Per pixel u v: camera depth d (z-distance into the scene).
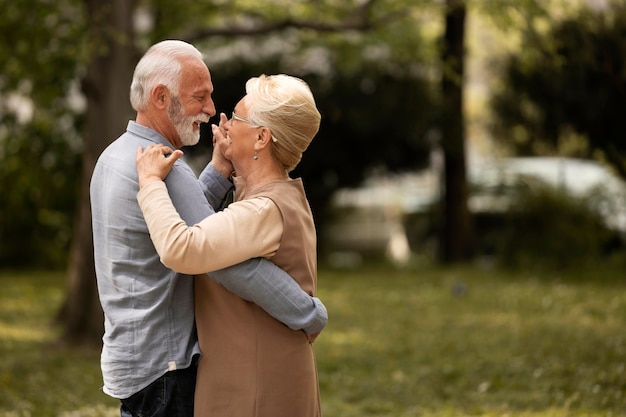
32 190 16.67
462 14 16.48
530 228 15.23
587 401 6.96
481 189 17.30
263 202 3.58
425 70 17.22
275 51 17.25
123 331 3.64
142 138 3.74
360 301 12.91
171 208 3.50
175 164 3.67
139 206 3.62
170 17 11.99
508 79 16.02
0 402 7.35
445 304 12.40
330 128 17.20
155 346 3.62
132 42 10.01
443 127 16.97
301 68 17.16
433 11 13.18
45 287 14.68
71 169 16.55
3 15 10.83
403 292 13.57
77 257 10.12
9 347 9.84
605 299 11.79
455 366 8.54
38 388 7.83
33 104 14.16
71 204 17.09
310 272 3.69
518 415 6.78
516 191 15.50
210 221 3.50
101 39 9.76
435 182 20.19
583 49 13.56
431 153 18.02
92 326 10.00
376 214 20.34
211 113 3.82
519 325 10.43
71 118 15.98
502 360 8.62
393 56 16.73
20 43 11.15
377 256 19.97
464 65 16.83
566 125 15.50
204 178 3.88
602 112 14.15
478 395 7.46
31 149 16.05
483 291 13.19
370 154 17.66
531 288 13.15
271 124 3.65
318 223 19.02
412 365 8.79
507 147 18.09
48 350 9.74
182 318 3.66
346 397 7.64
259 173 3.71
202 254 3.42
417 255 18.75
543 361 8.34
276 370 3.59
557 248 14.98
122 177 3.65
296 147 3.69
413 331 10.58
